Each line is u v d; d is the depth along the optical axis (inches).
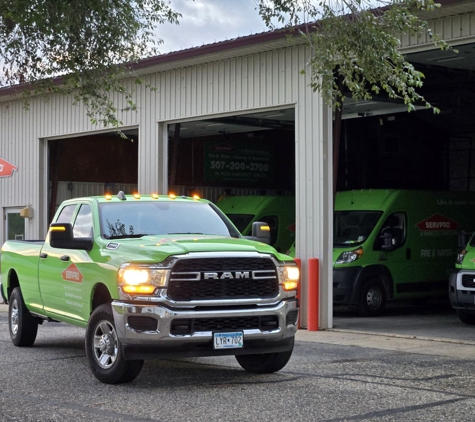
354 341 518.0
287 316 354.6
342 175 991.6
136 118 746.8
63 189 937.5
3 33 548.1
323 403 309.7
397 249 722.8
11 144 880.9
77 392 335.6
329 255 594.2
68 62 554.9
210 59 669.3
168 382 357.4
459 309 611.5
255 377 370.3
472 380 362.9
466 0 490.3
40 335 540.7
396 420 280.4
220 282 341.1
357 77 489.7
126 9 553.0
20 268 472.7
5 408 305.0
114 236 383.6
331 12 480.7
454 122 992.2
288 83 621.3
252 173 1087.6
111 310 350.0
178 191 1018.1
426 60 629.3
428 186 1039.0
